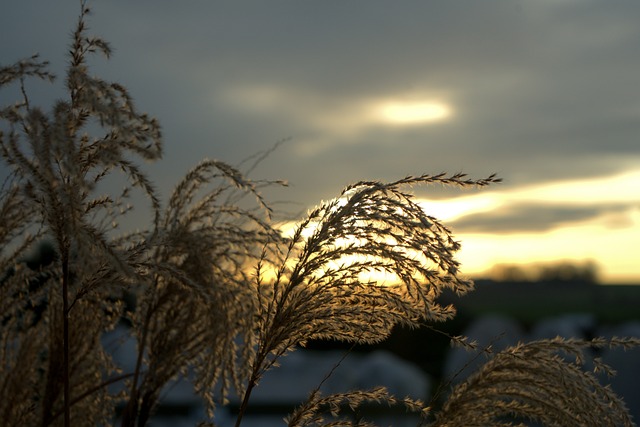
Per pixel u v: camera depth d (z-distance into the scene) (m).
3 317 2.97
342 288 2.60
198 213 2.85
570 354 2.53
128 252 2.54
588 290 89.69
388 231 2.45
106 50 2.50
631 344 2.50
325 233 2.51
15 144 2.35
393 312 2.59
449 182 2.49
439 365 19.62
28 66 2.47
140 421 2.84
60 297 2.94
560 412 2.49
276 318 2.60
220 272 2.82
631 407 10.99
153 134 2.43
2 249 2.85
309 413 2.61
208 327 2.81
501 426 2.56
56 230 2.38
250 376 2.71
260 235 2.74
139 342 2.86
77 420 2.95
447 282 2.47
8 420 2.91
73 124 2.36
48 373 2.91
